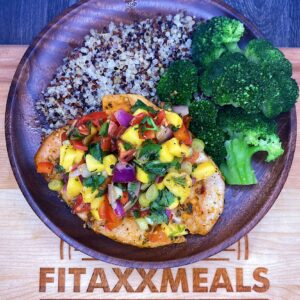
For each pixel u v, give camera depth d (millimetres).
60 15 334
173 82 327
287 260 345
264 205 330
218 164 334
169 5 343
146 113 294
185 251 327
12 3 371
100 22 342
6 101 345
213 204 321
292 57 356
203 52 330
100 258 318
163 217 305
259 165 341
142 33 345
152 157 293
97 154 294
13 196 344
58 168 316
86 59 342
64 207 332
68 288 341
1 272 340
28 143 338
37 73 337
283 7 375
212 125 323
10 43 370
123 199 299
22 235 342
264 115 326
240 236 325
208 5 341
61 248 343
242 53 332
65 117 342
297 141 351
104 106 322
